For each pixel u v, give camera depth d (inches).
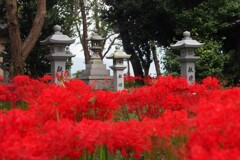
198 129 66.4
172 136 102.7
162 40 882.1
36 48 586.6
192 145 67.0
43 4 404.5
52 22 589.0
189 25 687.1
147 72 984.3
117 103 150.1
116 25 946.1
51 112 99.4
